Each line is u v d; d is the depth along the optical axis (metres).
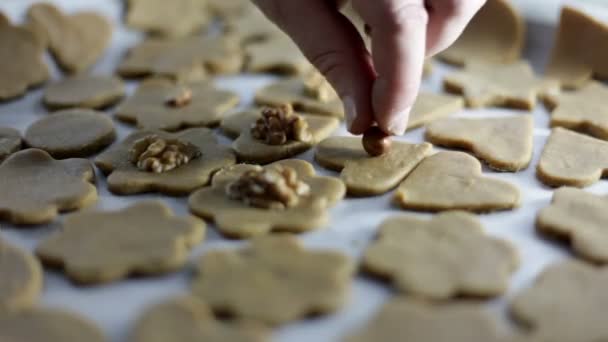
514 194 0.43
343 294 0.38
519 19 0.56
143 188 0.45
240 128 0.49
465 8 0.45
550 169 0.45
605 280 0.38
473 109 0.52
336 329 0.37
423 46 0.43
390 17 0.42
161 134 0.48
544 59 0.57
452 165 0.45
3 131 0.49
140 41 0.60
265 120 0.48
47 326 0.36
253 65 0.56
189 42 0.59
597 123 0.49
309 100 0.52
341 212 0.43
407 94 0.43
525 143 0.47
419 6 0.43
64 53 0.57
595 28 0.53
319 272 0.39
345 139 0.48
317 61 0.45
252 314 0.37
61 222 0.43
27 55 0.55
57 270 0.40
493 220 0.42
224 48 0.58
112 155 0.47
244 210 0.42
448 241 0.40
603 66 0.53
